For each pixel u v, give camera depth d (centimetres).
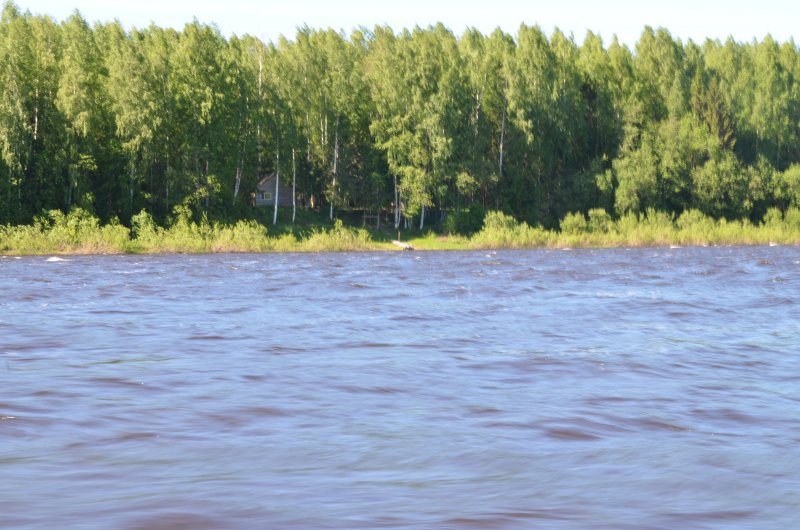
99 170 9631
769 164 11556
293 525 794
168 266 6297
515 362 1822
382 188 10788
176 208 9456
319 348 2028
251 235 9438
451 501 880
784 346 2084
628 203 10888
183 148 9731
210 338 2205
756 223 11525
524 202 11300
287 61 10981
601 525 811
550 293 3697
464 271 5541
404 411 1328
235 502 863
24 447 1084
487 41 12825
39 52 10106
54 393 1443
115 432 1169
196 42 9900
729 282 4381
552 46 13612
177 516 815
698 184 11175
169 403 1371
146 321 2597
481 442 1132
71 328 2405
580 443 1131
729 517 844
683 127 11325
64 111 9238
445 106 10488
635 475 985
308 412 1314
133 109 9412
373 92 10988
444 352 1966
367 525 797
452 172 10519
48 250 8631
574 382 1592
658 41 13950
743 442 1142
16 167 8994
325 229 10500
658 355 1928
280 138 10312
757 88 13975
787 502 893
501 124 11362
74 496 880
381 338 2214
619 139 11681
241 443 1117
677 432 1198
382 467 1013
